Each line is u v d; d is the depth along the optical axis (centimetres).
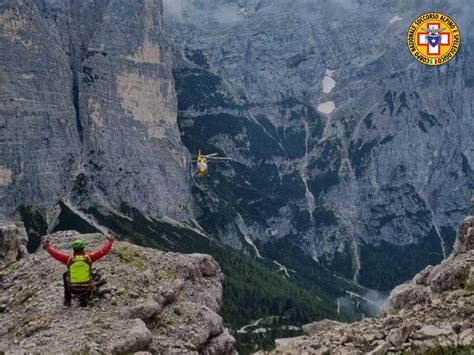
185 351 2645
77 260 2677
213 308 3203
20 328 2658
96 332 2525
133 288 2883
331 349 2836
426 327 2816
